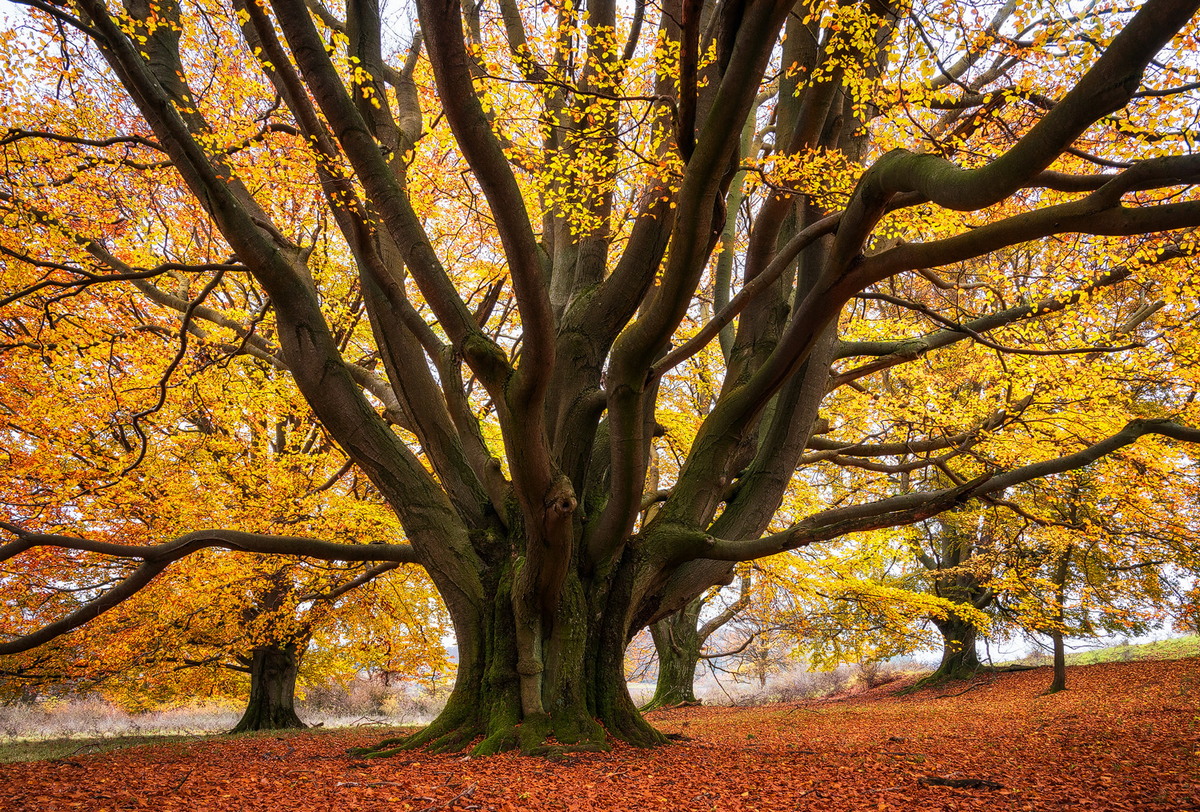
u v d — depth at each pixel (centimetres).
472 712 779
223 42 962
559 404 862
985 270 963
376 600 1417
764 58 492
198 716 2277
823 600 1856
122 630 1265
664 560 841
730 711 1895
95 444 1123
